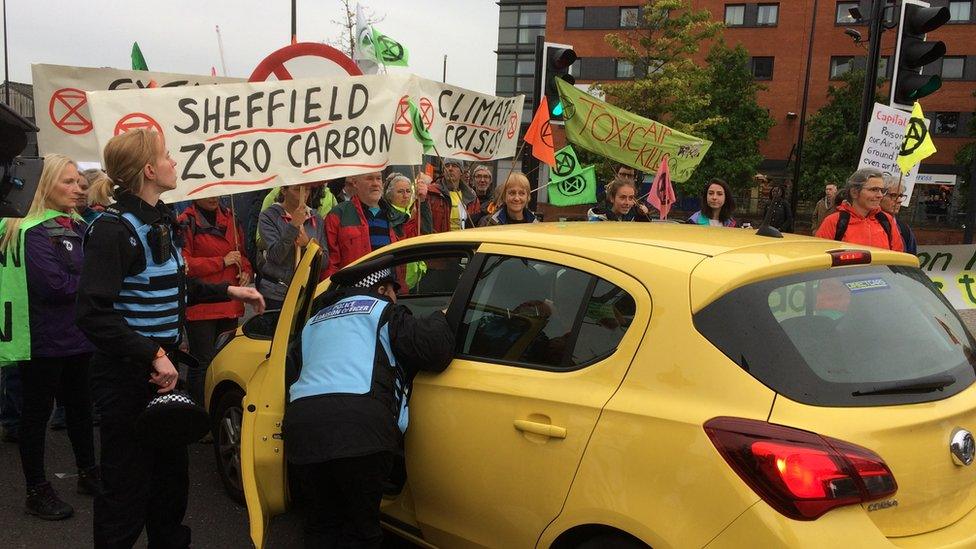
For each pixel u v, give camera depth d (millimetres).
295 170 4297
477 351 2898
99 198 5273
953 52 39062
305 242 5113
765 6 40375
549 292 2732
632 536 2258
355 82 4438
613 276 2545
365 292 3068
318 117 4344
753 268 2309
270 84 4168
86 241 2803
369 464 2768
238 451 4148
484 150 6328
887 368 2258
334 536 3023
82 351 3955
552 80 7973
